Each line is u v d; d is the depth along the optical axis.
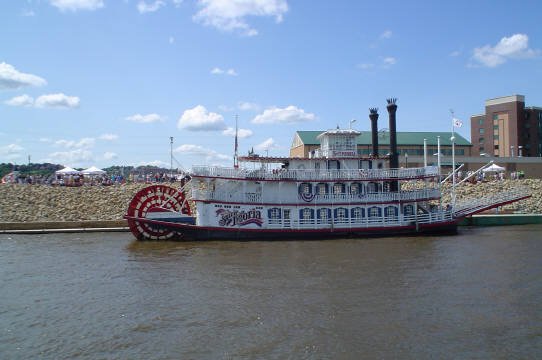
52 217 58.41
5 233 52.22
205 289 28.14
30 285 29.75
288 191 49.00
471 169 94.38
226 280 30.14
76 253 40.31
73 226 54.78
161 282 29.98
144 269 33.75
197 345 19.91
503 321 22.27
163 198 49.59
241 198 47.97
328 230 47.84
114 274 32.38
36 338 21.03
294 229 47.34
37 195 63.31
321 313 23.53
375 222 49.53
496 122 122.19
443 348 19.30
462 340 20.08
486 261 35.19
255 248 41.97
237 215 47.62
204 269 33.41
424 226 49.88
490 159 95.38
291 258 36.94
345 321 22.41
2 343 20.52
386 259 36.19
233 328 21.72
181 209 50.53
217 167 47.16
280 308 24.36
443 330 21.20
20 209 59.31
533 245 42.25
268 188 48.66
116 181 73.69
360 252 39.34
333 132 52.59
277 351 19.19
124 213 60.66
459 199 70.19
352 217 49.50
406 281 29.34
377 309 24.06
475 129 128.75
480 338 20.28
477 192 72.38
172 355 19.00
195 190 47.50
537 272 31.55
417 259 36.09
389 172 50.22
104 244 45.06
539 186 73.75
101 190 66.56
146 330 21.72
